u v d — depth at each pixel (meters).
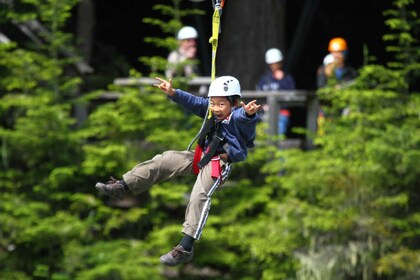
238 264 31.52
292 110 44.81
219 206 31.81
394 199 30.22
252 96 32.38
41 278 31.22
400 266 29.25
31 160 32.03
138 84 32.28
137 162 31.69
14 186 31.88
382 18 49.50
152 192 30.98
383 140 30.36
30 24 34.31
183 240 15.87
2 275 30.69
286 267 30.53
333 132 31.22
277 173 32.12
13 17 33.59
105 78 42.97
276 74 34.34
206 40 49.25
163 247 31.20
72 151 32.69
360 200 30.62
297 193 31.53
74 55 34.34
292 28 51.19
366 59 31.86
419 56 31.92
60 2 33.00
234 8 42.22
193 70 32.44
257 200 31.00
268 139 31.78
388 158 30.34
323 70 33.41
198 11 32.34
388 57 49.66
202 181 16.05
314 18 50.94
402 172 30.56
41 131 31.75
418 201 31.33
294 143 33.09
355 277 30.44
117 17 51.22
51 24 33.59
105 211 31.39
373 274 30.34
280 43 42.41
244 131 16.06
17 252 31.53
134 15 51.19
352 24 50.44
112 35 51.31
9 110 33.25
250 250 31.08
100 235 32.44
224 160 16.14
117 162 31.47
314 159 30.98
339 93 31.22
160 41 31.95
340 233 30.61
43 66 32.88
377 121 31.45
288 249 30.41
